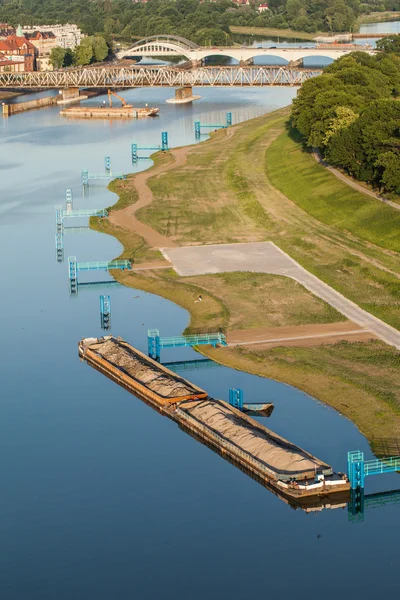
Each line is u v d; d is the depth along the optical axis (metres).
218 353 187.25
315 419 161.50
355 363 179.00
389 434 155.12
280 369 178.75
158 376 175.25
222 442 152.25
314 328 196.25
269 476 142.75
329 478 142.12
